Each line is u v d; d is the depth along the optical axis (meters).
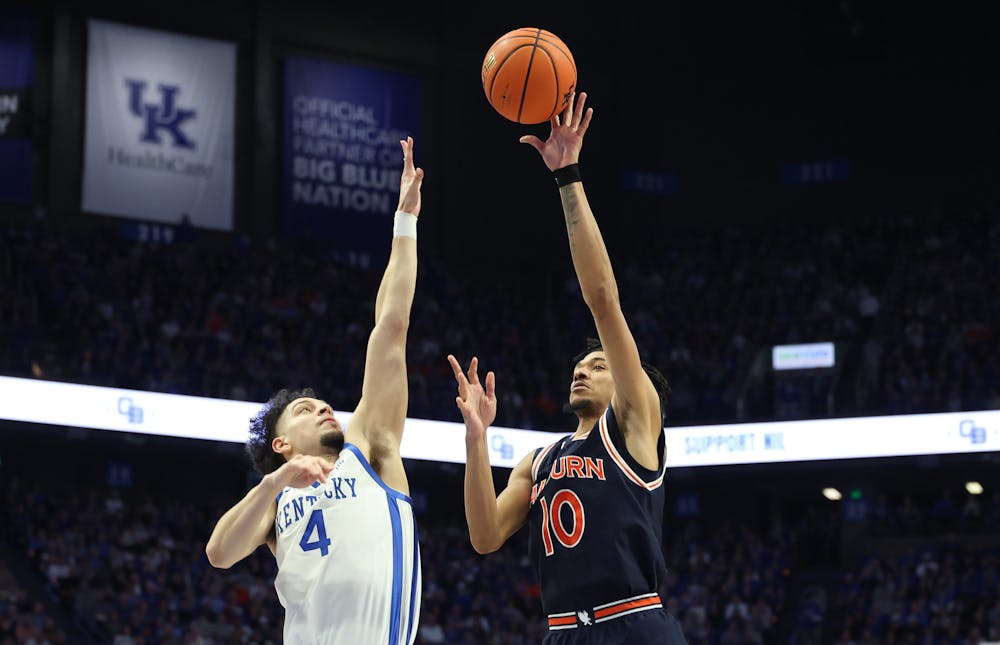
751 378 41.84
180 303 41.09
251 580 35.84
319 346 42.06
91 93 45.44
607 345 8.20
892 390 39.62
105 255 41.47
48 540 34.25
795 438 38.00
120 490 39.28
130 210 45.62
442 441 38.12
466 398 8.81
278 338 41.50
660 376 9.27
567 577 8.15
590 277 8.20
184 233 45.59
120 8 46.28
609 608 8.00
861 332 43.34
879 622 37.19
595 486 8.21
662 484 8.40
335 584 7.53
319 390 40.19
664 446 8.42
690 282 48.41
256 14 48.78
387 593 7.58
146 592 33.78
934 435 36.41
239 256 44.62
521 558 40.97
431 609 36.53
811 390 40.50
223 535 7.39
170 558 35.75
